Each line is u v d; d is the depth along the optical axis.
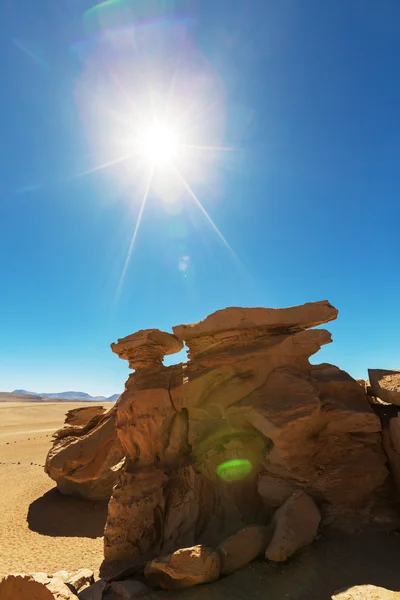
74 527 18.58
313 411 10.83
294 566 8.46
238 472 12.16
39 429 64.44
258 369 12.88
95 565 13.00
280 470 10.69
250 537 9.46
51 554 14.86
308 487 10.34
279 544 8.84
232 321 14.08
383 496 10.04
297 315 13.54
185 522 12.25
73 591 10.27
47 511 21.00
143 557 11.96
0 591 7.88
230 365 13.38
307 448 10.73
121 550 12.31
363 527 9.43
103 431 23.69
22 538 17.02
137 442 14.61
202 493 12.55
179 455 13.96
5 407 104.62
